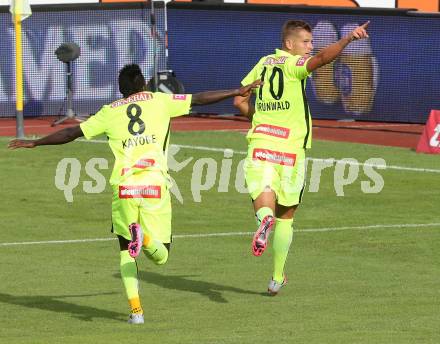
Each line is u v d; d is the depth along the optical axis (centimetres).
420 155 5362
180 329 2283
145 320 2403
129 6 6994
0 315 2475
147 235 2362
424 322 2345
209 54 6950
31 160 5128
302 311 2497
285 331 2245
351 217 3891
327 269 3059
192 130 6216
